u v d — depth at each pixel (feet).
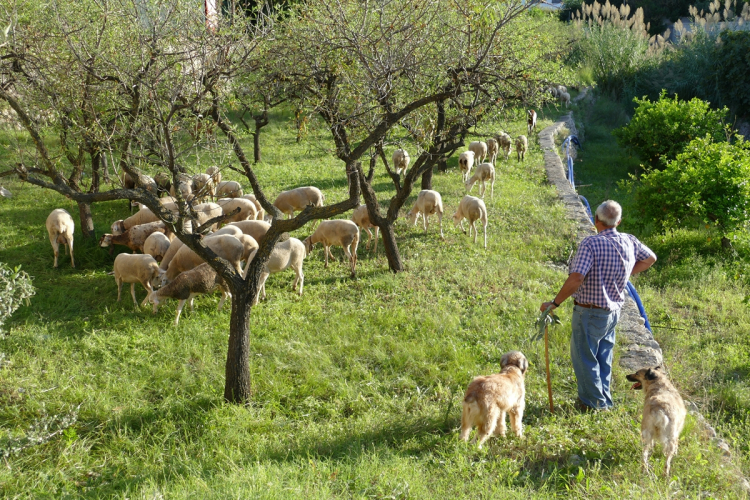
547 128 76.54
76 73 20.56
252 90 25.55
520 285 31.12
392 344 24.31
